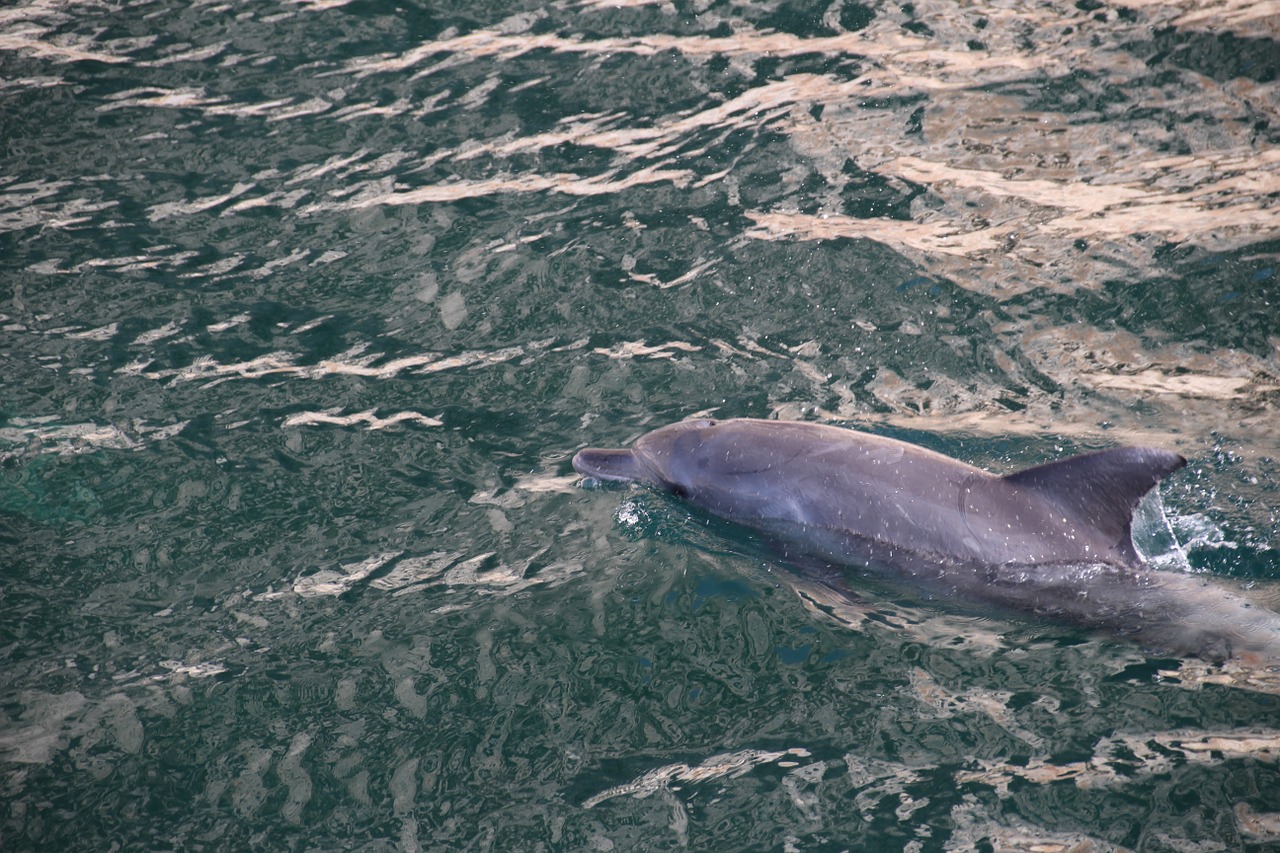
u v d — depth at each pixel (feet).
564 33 72.38
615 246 50.31
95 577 33.63
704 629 29.71
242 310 48.21
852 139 57.11
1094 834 22.67
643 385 41.27
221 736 27.63
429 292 48.55
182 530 35.45
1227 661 26.48
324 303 48.47
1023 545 29.17
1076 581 28.55
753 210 51.96
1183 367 39.37
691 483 34.19
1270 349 39.55
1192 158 51.90
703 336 43.80
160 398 42.45
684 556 32.32
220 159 61.72
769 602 30.32
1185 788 23.39
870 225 49.75
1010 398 38.78
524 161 58.65
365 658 29.76
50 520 36.22
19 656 30.73
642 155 58.03
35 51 76.33
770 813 24.12
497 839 24.25
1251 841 22.07
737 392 40.40
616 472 35.60
